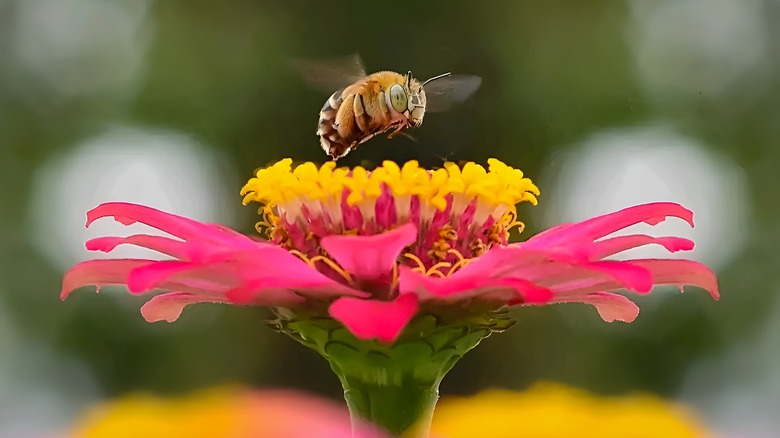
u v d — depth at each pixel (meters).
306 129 0.46
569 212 0.44
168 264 0.29
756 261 0.47
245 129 0.47
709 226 0.47
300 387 0.43
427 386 0.30
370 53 0.47
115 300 0.45
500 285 0.29
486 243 0.31
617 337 0.44
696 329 0.46
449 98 0.34
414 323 0.30
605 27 0.47
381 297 0.30
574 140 0.45
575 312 0.44
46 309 0.47
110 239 0.30
